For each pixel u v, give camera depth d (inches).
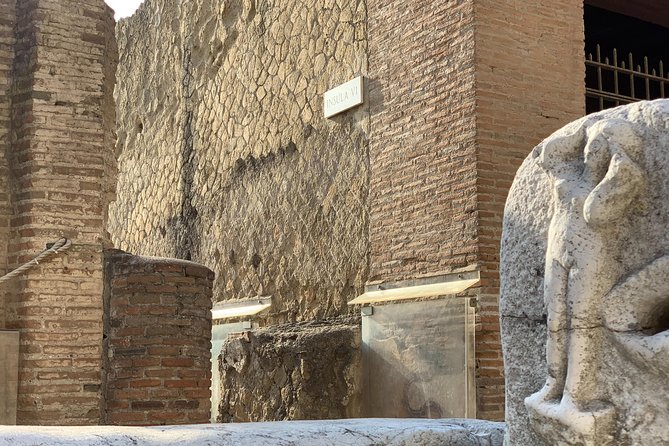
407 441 107.9
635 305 82.4
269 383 316.5
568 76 272.5
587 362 84.0
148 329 207.3
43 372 194.4
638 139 84.9
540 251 93.3
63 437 91.1
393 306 277.3
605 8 351.6
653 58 432.5
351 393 286.7
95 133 207.0
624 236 84.7
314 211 331.9
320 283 324.5
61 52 205.6
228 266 383.9
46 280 197.5
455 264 258.8
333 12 330.0
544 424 86.4
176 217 432.5
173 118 446.0
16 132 203.9
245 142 381.7
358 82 306.3
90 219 203.8
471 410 246.2
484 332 248.2
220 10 409.4
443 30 270.8
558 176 90.4
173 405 206.5
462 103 260.8
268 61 371.2
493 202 254.1
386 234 287.9
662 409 79.8
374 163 297.1
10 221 202.1
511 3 265.4
